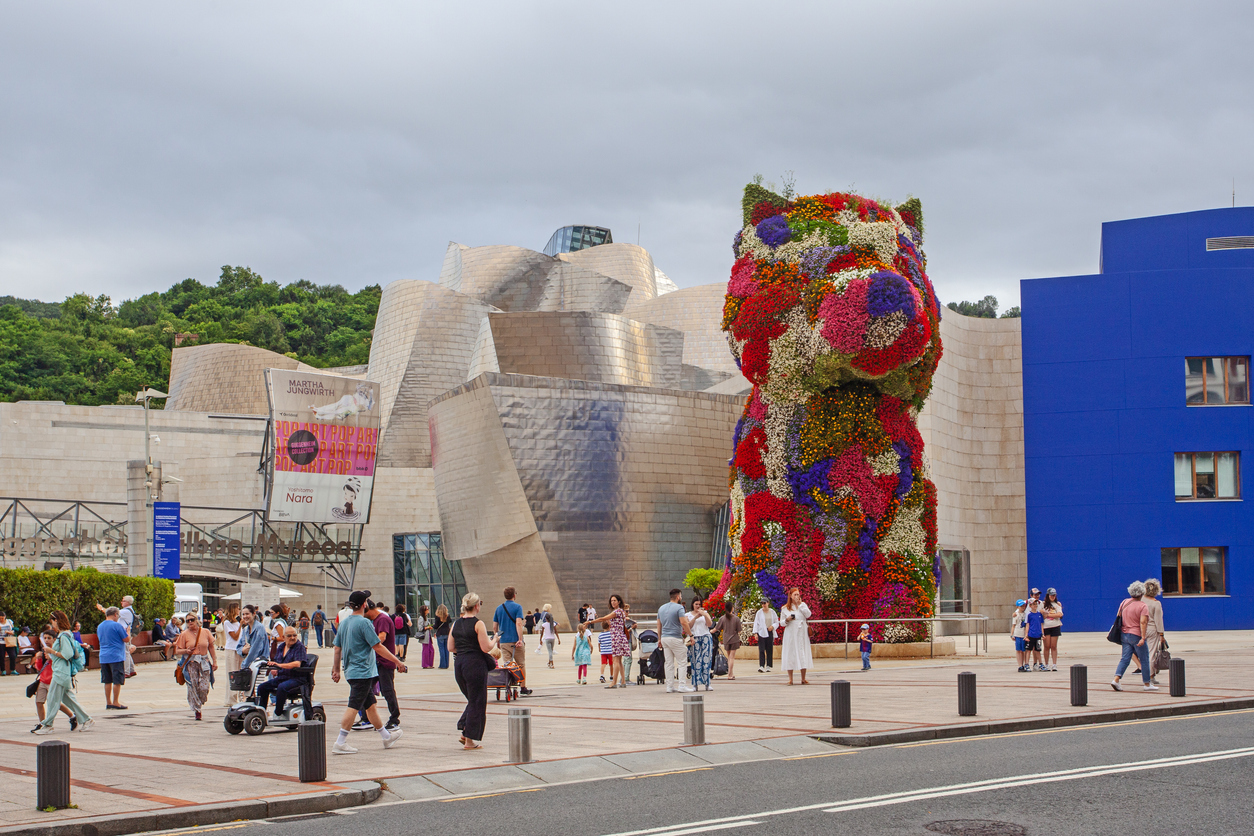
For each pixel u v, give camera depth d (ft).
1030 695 60.95
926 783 34.94
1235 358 155.02
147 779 38.29
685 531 189.26
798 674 83.82
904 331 97.14
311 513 202.49
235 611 70.44
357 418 208.64
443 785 37.04
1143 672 62.85
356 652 44.32
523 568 184.75
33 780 39.06
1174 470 154.61
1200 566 153.07
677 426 190.39
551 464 181.27
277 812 33.30
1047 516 158.40
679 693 70.08
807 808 31.35
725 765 40.50
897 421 106.11
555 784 37.55
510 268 293.43
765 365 106.01
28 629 113.39
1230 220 159.63
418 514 240.32
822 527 102.99
